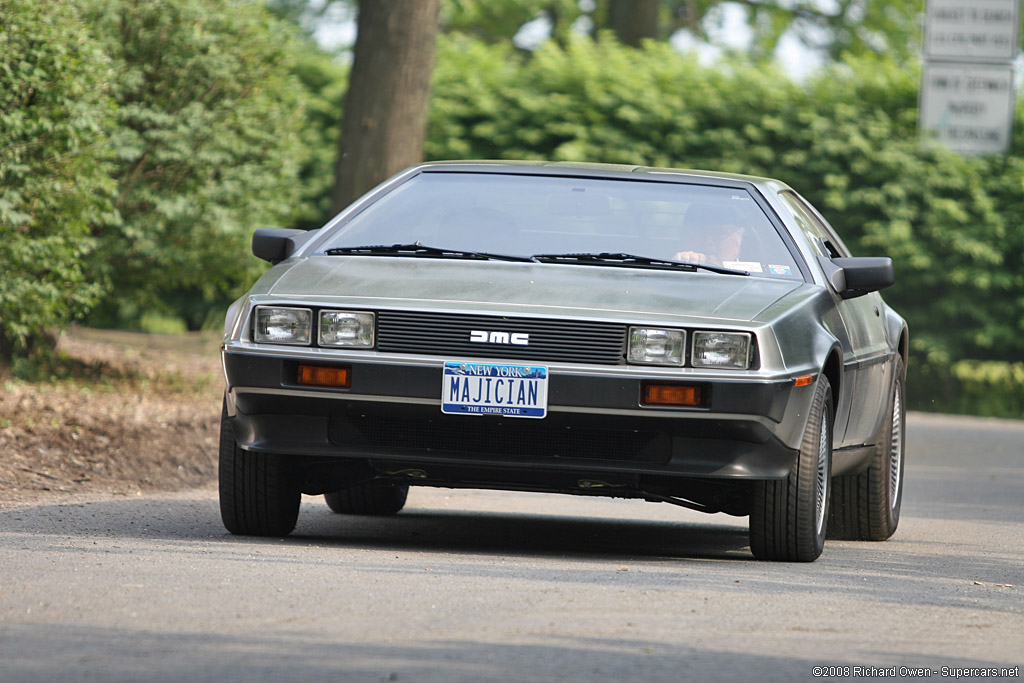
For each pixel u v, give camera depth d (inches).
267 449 555.5
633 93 2064.5
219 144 1257.4
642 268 594.2
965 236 1930.4
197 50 1249.4
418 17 1438.2
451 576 487.8
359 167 1439.5
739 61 2167.8
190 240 1263.5
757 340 533.6
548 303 542.6
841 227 2009.1
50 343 1307.8
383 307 542.3
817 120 1991.9
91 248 1141.1
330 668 347.9
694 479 569.0
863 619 440.1
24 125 998.4
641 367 530.3
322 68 2208.4
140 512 668.7
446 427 544.7
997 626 441.1
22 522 607.2
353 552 548.1
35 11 995.3
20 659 352.5
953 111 1075.3
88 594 434.6
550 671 352.5
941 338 1963.6
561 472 545.3
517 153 2105.1
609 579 495.2
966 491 1005.2
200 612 410.6
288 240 631.8
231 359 552.1
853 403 639.1
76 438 889.5
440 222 631.8
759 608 448.8
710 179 657.6
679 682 345.7
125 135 1186.0
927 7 1075.3
